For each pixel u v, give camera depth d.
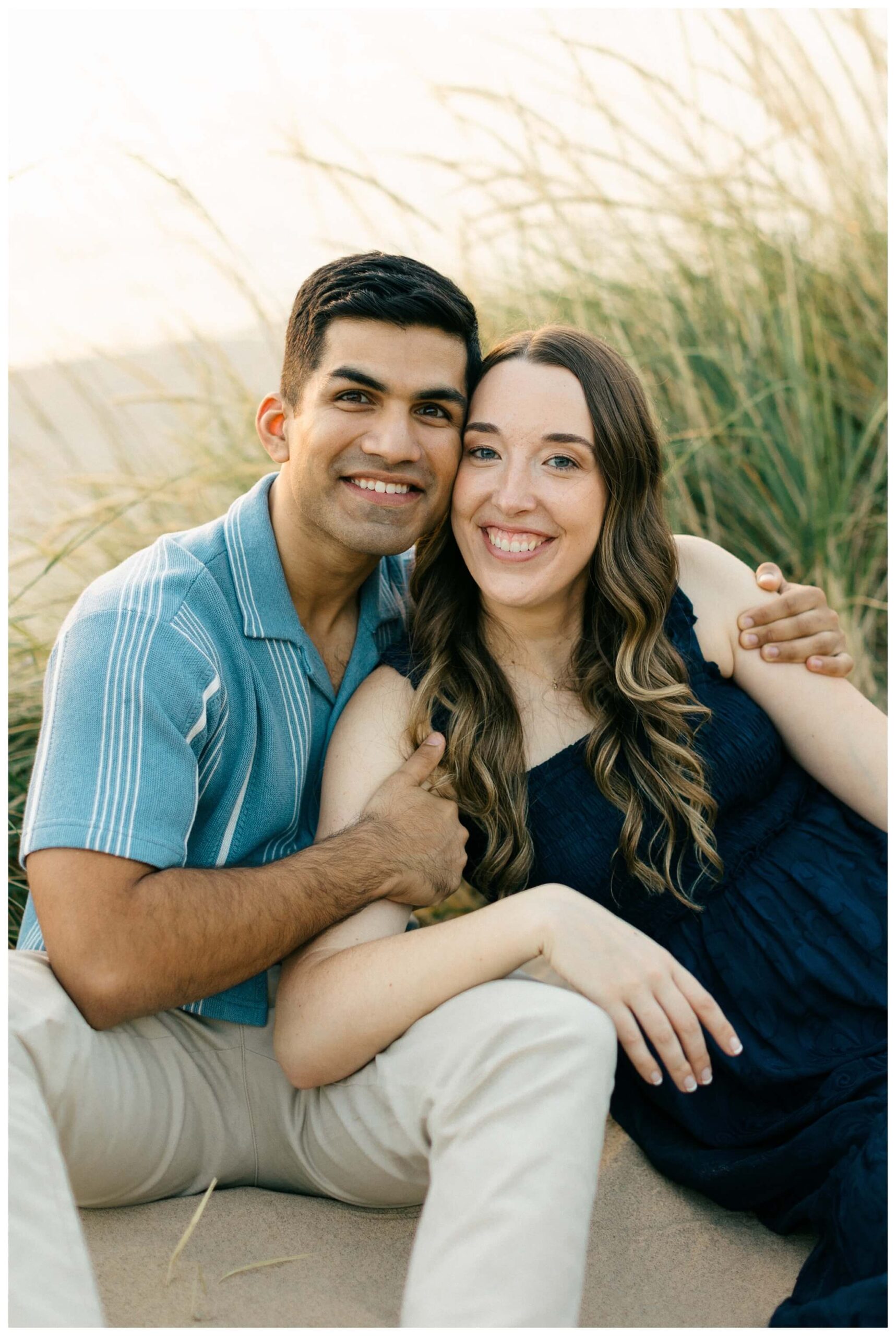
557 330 1.69
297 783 1.63
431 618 1.76
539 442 1.61
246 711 1.57
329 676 1.74
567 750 1.68
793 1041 1.52
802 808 1.73
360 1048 1.40
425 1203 1.36
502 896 1.66
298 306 1.63
